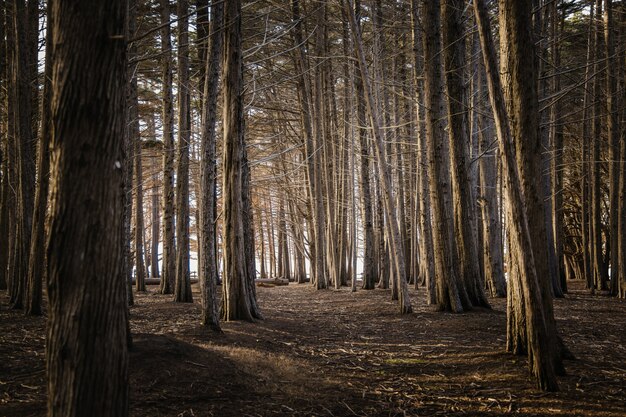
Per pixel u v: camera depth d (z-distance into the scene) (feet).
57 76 9.68
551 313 19.04
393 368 22.16
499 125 17.61
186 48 47.14
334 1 60.29
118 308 9.93
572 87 24.09
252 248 36.40
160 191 96.99
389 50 69.56
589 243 67.92
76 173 9.51
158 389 16.44
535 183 19.13
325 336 30.63
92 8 9.68
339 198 79.46
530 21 19.38
